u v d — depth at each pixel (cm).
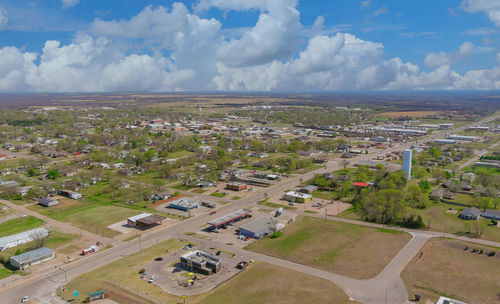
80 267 12275
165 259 12725
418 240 13888
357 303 9656
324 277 11125
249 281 10994
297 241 14075
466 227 15075
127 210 18400
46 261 12788
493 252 12469
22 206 19162
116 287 10831
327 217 16912
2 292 10744
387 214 16125
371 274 11262
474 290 10194
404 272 11344
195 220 16825
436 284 10556
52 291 10744
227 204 19275
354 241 13938
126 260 12719
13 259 12369
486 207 17200
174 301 10006
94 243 14300
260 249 13425
